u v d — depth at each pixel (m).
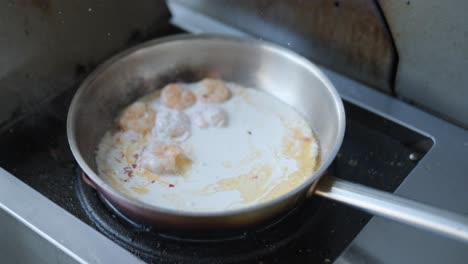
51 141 0.61
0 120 0.61
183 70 0.69
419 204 0.49
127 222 0.54
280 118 0.65
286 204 0.51
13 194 0.54
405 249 0.51
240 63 0.68
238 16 0.74
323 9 0.66
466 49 0.58
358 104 0.65
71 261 0.50
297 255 0.52
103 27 0.68
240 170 0.59
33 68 0.62
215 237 0.53
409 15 0.60
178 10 0.77
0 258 0.62
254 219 0.50
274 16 0.70
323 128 0.62
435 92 0.63
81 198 0.56
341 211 0.55
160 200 0.56
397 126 0.64
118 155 0.61
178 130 0.62
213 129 0.64
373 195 0.50
